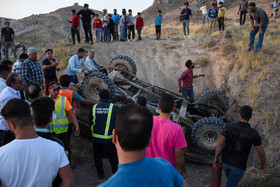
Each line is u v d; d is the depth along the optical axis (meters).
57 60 10.84
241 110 3.38
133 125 1.26
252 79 7.28
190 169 5.23
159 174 1.29
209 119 5.29
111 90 5.43
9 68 4.39
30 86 3.59
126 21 13.55
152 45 12.34
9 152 1.85
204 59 9.78
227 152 3.43
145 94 7.00
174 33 17.84
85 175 4.58
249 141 3.26
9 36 11.75
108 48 12.16
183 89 7.62
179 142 2.64
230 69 8.41
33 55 5.56
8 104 1.94
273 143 5.42
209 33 11.55
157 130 2.75
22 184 1.85
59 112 4.09
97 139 4.16
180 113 5.71
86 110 5.63
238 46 9.20
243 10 13.42
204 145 5.29
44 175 1.90
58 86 4.21
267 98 6.48
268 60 7.70
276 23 14.63
